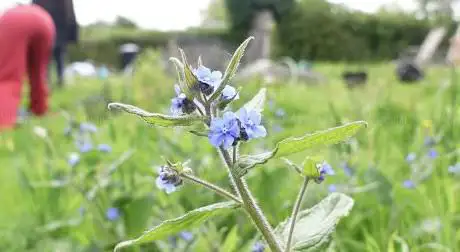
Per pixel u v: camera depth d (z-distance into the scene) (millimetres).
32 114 948
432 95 809
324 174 179
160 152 401
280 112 622
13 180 456
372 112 616
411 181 301
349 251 279
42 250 307
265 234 173
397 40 3529
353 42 3400
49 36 929
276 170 315
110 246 290
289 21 3367
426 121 464
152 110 916
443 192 301
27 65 937
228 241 258
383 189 303
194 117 162
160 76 1055
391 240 253
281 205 315
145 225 292
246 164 166
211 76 162
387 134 468
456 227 301
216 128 155
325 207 187
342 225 303
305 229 184
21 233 334
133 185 354
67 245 303
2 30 878
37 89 948
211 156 386
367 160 376
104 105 924
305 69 1738
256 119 158
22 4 909
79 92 1371
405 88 1153
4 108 824
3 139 676
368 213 304
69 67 2223
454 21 3504
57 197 360
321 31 3355
